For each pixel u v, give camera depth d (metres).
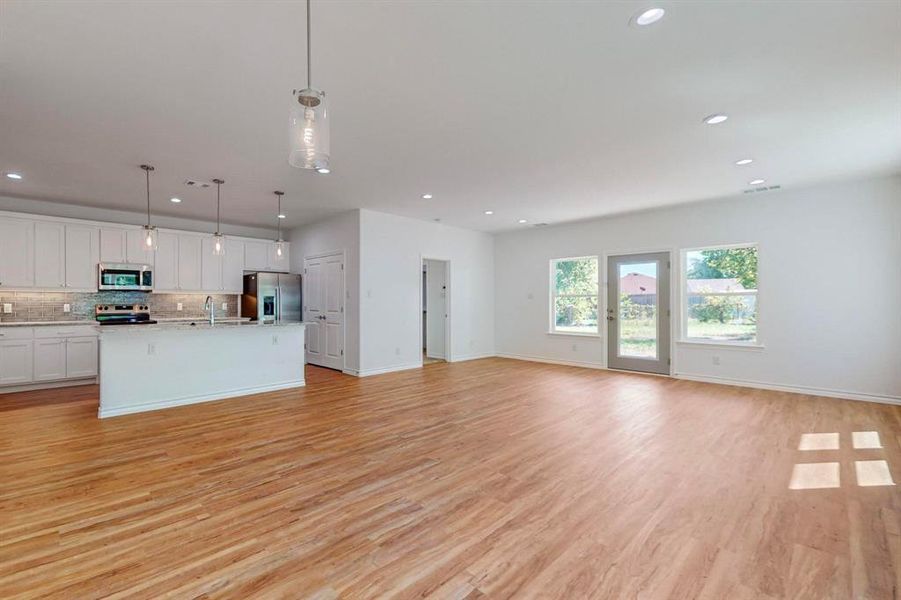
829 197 5.04
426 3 1.90
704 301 6.11
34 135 3.39
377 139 3.54
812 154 3.93
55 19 1.99
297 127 1.83
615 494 2.57
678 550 2.00
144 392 4.47
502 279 8.56
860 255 4.86
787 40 2.21
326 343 7.11
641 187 5.07
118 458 3.13
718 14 2.00
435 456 3.18
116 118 3.09
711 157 4.00
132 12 1.94
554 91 2.75
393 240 6.82
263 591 1.71
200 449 3.31
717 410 4.47
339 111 3.02
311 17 1.99
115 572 1.83
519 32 2.13
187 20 2.01
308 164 1.84
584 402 4.81
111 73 2.49
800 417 4.20
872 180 4.78
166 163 4.09
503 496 2.55
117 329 4.31
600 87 2.70
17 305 5.59
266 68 2.45
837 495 2.55
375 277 6.57
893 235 4.67
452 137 3.50
